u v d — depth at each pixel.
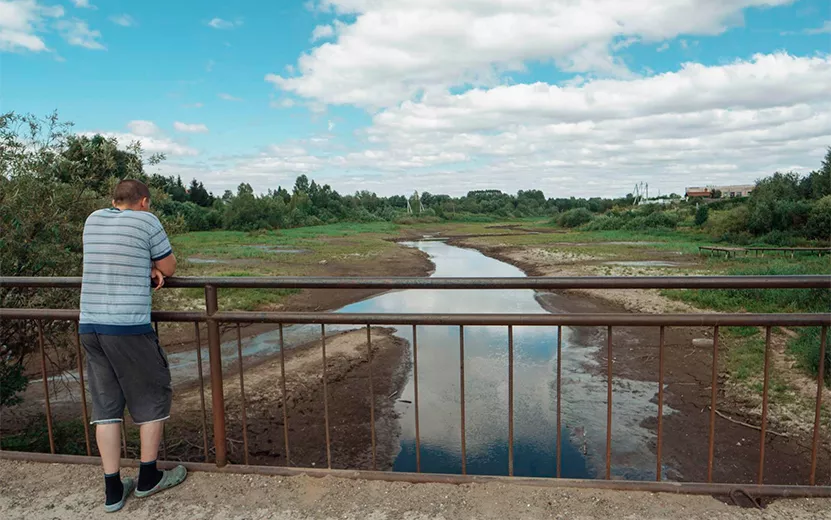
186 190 73.62
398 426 7.47
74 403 7.66
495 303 17.33
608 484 2.82
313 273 25.23
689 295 15.81
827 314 2.66
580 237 49.59
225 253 33.84
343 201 94.56
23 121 6.37
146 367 2.78
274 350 11.59
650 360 10.36
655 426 7.37
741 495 2.72
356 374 9.84
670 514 2.60
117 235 2.69
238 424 7.48
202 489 2.96
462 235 61.31
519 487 2.85
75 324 3.31
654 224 55.69
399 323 2.91
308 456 6.60
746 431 7.14
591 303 16.89
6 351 5.76
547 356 10.73
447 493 2.83
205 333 12.74
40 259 6.03
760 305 13.66
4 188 5.93
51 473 3.22
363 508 2.73
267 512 2.73
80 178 6.98
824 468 6.09
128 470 3.21
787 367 9.16
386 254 35.88
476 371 9.83
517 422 7.55
